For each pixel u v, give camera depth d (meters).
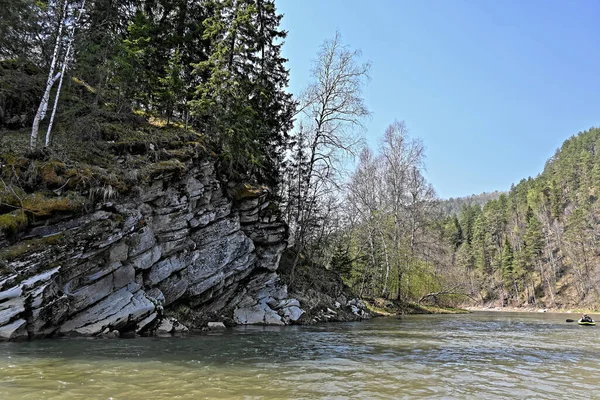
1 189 11.81
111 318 13.28
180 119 23.75
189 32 25.73
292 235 33.31
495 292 82.25
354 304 29.86
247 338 14.94
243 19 22.28
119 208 14.35
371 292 39.62
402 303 36.78
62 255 12.14
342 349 12.97
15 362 8.37
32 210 11.91
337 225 35.78
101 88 19.19
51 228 12.28
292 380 8.15
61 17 15.93
